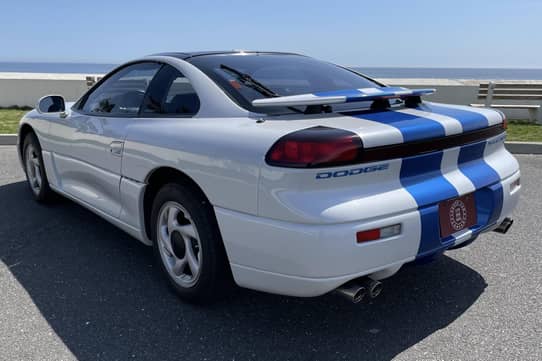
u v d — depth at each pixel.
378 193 2.22
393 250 2.23
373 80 3.48
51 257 3.53
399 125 2.34
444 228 2.45
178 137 2.68
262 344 2.49
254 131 2.35
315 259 2.12
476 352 2.42
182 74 3.01
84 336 2.55
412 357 2.38
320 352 2.43
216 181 2.42
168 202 2.82
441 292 3.03
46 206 4.66
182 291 2.85
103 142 3.33
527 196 5.03
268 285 2.34
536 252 3.64
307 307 2.85
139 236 3.15
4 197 4.93
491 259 3.52
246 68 3.03
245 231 2.32
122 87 3.47
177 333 2.58
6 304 2.87
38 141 4.43
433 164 2.45
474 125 2.65
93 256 3.55
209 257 2.59
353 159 2.14
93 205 3.63
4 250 3.65
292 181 2.13
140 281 3.16
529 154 7.14
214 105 2.71
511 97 9.37
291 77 3.03
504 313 2.79
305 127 2.28
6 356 2.38
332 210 2.10
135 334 2.57
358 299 2.24
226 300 2.92
